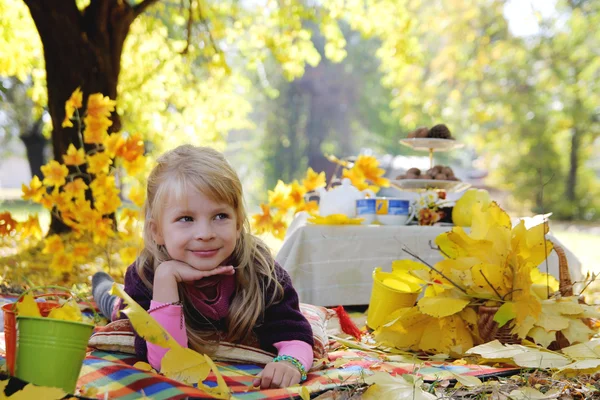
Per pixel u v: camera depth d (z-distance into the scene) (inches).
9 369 55.3
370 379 66.1
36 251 214.7
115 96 247.3
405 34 335.9
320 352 83.4
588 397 67.6
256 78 872.3
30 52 294.0
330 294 129.5
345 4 325.4
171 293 72.7
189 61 321.7
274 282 80.7
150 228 79.4
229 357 79.3
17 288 137.9
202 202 73.2
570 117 829.8
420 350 93.4
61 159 235.8
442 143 151.6
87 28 242.8
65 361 53.9
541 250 90.0
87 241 192.2
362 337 104.0
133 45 319.6
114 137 156.6
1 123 743.7
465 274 92.3
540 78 825.5
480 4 745.6
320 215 146.3
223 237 74.1
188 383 62.1
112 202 160.9
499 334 88.8
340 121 1339.8
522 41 802.2
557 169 858.8
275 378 68.1
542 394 65.9
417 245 133.1
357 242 131.3
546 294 95.4
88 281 169.3
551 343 88.7
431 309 88.1
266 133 1302.9
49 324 53.5
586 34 788.6
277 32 339.0
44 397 51.1
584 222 820.6
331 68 1330.0
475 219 96.0
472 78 786.2
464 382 68.6
